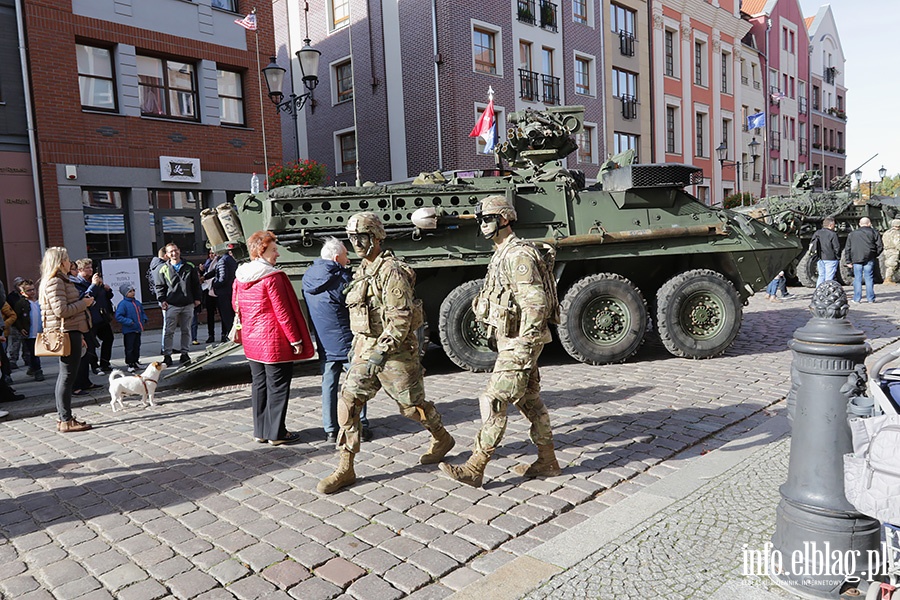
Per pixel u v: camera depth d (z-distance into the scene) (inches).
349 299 161.5
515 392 149.2
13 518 152.9
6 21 474.6
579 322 299.3
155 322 535.8
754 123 1021.2
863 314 433.7
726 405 226.2
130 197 542.9
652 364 304.0
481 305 154.6
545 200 300.7
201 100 590.6
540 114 330.3
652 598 104.8
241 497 159.8
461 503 149.8
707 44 1258.6
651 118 1122.7
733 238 313.4
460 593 109.1
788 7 1589.6
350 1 880.9
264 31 633.0
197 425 231.1
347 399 157.9
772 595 104.7
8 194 478.3
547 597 106.6
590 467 170.1
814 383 104.3
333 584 116.4
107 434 225.1
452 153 786.8
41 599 115.5
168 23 561.0
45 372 359.9
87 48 523.2
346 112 901.2
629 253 303.3
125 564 127.5
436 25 781.3
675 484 152.9
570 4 952.3
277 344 191.3
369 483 164.7
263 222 284.2
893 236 607.8
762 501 140.5
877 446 89.2
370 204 283.3
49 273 223.8
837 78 1921.8
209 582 118.9
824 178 1852.9
